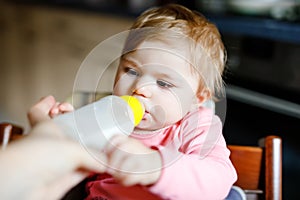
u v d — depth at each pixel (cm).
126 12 185
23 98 265
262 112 158
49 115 53
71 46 223
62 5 225
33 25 248
